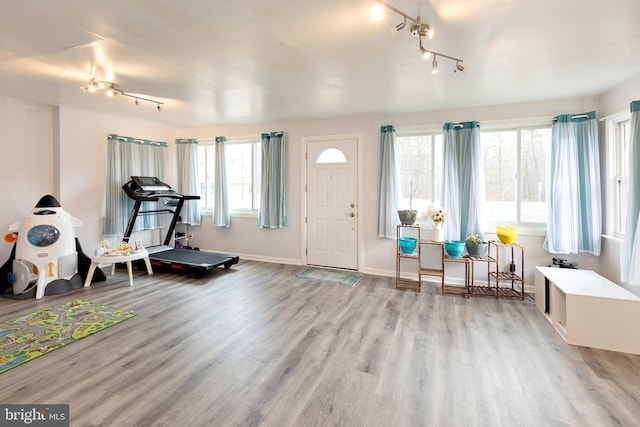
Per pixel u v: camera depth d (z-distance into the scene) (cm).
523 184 407
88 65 286
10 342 258
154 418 176
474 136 405
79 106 436
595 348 258
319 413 183
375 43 240
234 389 203
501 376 220
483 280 419
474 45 243
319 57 266
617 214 342
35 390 199
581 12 198
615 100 336
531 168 403
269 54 260
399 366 232
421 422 176
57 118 437
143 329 286
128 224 491
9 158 404
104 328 287
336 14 200
